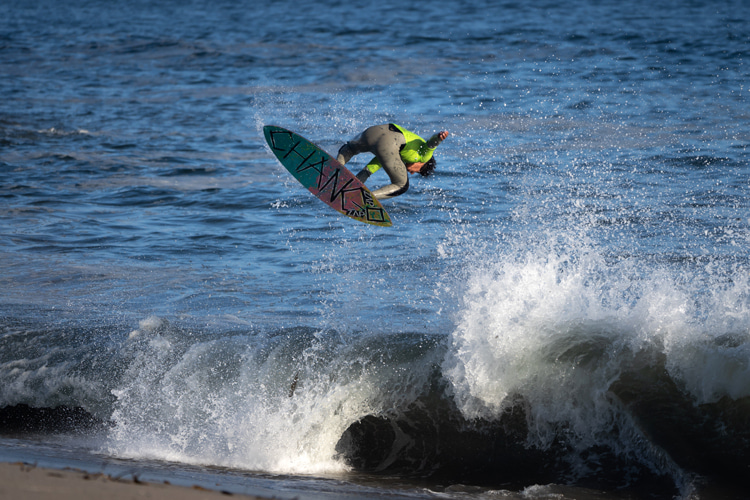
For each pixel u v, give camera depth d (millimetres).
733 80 86750
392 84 93000
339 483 21328
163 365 27281
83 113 84375
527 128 66938
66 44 150125
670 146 58531
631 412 22438
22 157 64625
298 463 23469
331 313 30844
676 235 38656
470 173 53406
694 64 99188
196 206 50750
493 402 24094
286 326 29594
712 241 37469
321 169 29562
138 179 57969
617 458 21969
